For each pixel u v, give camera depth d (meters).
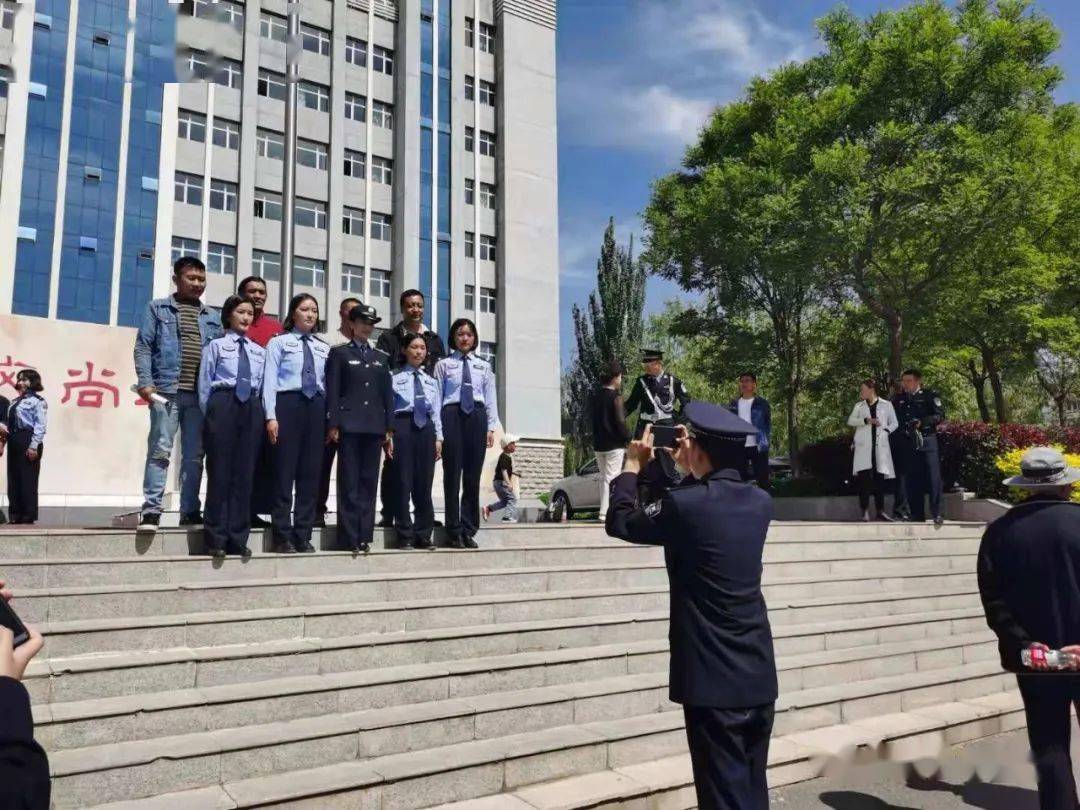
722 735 2.77
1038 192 16.12
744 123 21.05
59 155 25.28
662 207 22.14
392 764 4.01
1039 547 3.53
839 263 17.61
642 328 40.03
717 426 3.10
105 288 25.62
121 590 4.63
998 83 17.19
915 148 17.47
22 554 4.90
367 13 34.03
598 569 6.50
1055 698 3.48
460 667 4.82
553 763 4.32
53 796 3.39
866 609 7.41
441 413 6.66
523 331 34.91
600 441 9.07
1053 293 20.30
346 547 5.91
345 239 32.69
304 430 5.76
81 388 10.66
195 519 5.90
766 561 7.87
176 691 4.19
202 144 29.80
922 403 10.70
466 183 35.34
